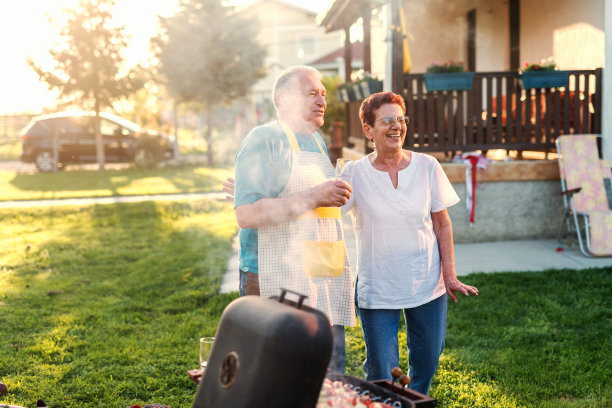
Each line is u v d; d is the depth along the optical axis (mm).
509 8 9828
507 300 4918
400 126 2762
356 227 2898
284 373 1509
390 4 7281
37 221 9570
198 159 20875
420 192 2803
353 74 11359
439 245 2936
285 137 2350
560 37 8312
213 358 1725
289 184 2340
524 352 3902
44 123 18016
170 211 10281
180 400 3430
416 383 2904
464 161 7129
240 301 1724
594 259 6250
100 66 17031
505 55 9992
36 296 5398
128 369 3826
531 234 7277
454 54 10641
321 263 2332
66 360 4000
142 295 5406
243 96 19125
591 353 3855
